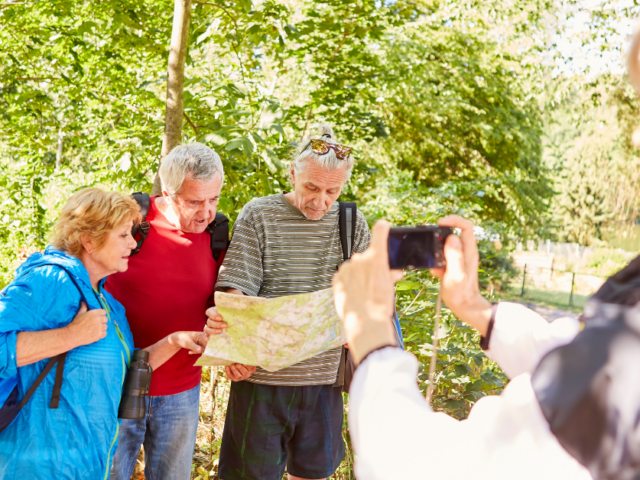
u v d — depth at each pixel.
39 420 1.69
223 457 2.45
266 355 2.05
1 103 5.36
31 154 5.65
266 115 3.76
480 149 12.79
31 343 1.66
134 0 4.43
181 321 2.26
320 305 2.03
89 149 5.78
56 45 5.12
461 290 0.92
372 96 5.55
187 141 4.17
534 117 10.36
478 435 0.54
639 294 0.47
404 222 4.96
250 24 4.23
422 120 11.48
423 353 2.93
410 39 10.63
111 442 1.84
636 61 0.45
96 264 1.95
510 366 0.87
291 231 2.32
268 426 2.33
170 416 2.31
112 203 1.91
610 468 0.45
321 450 2.44
